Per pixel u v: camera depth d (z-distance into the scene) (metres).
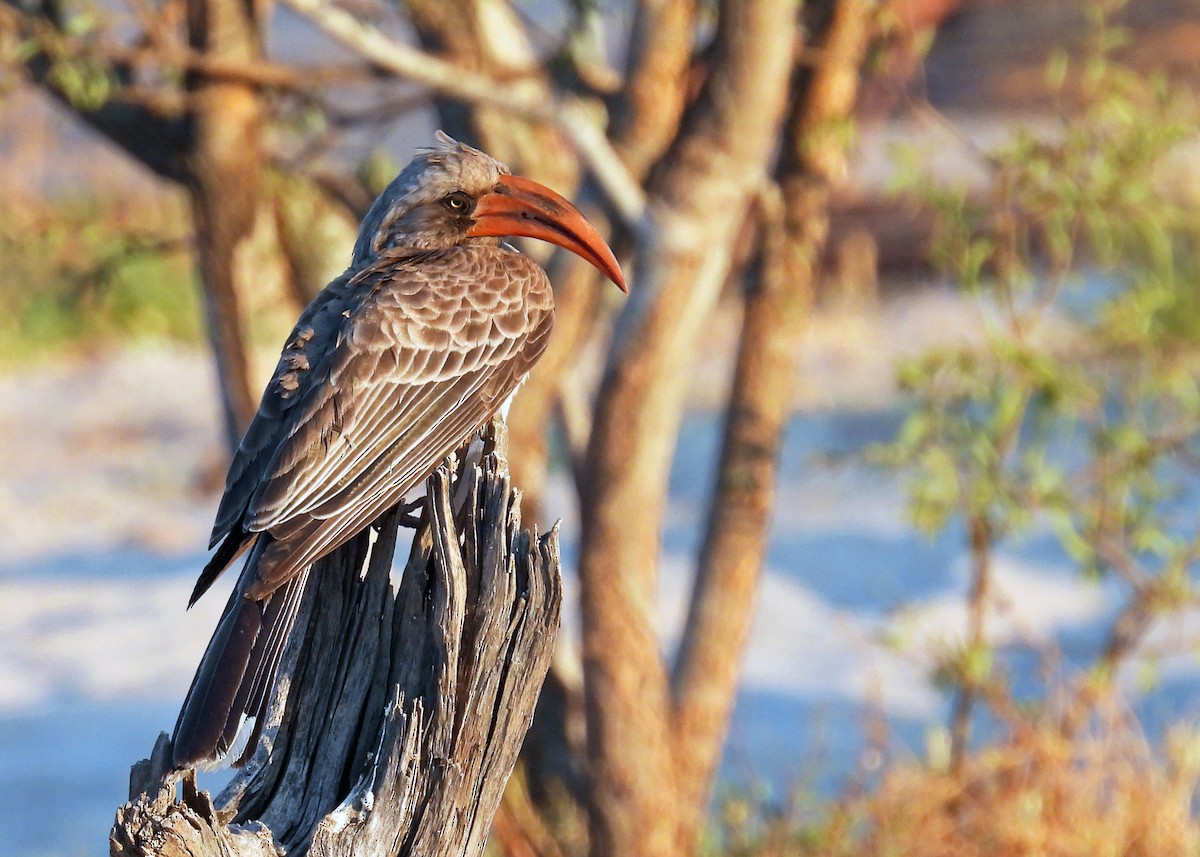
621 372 11.12
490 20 12.83
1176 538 16.89
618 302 13.48
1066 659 16.58
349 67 11.87
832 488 24.27
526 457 12.41
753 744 15.59
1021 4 33.00
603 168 11.02
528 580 6.51
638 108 11.80
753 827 13.23
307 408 7.00
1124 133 11.86
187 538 23.97
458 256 8.02
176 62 11.53
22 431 28.59
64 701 18.30
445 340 7.52
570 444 13.41
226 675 6.02
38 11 11.74
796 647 18.55
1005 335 12.85
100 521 24.61
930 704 16.44
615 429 11.19
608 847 11.41
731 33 10.68
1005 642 16.78
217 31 11.74
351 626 6.57
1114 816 12.38
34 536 24.02
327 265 14.08
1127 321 12.58
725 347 30.06
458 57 12.60
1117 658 13.22
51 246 13.70
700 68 11.95
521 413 12.23
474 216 8.27
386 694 6.47
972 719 15.23
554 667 13.10
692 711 12.19
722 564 12.16
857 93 13.16
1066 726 12.91
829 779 14.52
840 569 21.08
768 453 12.13
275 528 6.56
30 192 26.48
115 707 18.08
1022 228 12.66
